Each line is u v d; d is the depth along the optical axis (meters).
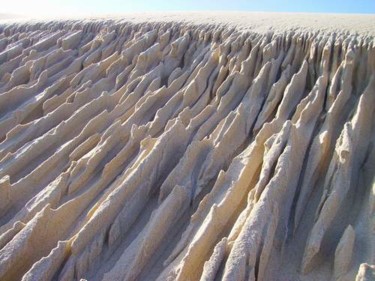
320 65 13.93
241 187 9.90
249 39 15.84
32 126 13.81
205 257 8.30
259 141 11.03
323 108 12.65
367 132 11.52
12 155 12.27
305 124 11.73
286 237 9.02
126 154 11.79
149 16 20.73
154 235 8.92
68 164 12.01
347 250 8.11
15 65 18.91
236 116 12.35
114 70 17.14
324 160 10.73
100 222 9.04
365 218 9.02
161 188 10.27
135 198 9.97
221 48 15.98
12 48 20.22
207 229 8.46
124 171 11.31
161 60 17.11
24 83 17.78
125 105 14.52
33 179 11.23
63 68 18.44
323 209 9.04
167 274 8.06
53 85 16.39
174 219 9.62
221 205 9.12
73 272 8.30
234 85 14.23
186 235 9.05
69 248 8.51
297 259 8.59
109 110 14.87
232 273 7.29
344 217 9.30
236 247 7.75
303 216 9.48
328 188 9.81
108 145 12.09
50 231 9.10
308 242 8.52
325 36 14.48
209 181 10.72
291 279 8.21
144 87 15.40
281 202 9.34
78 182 10.90
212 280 7.43
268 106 13.07
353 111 12.12
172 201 9.59
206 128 12.63
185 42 17.36
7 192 10.42
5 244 8.73
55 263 8.16
